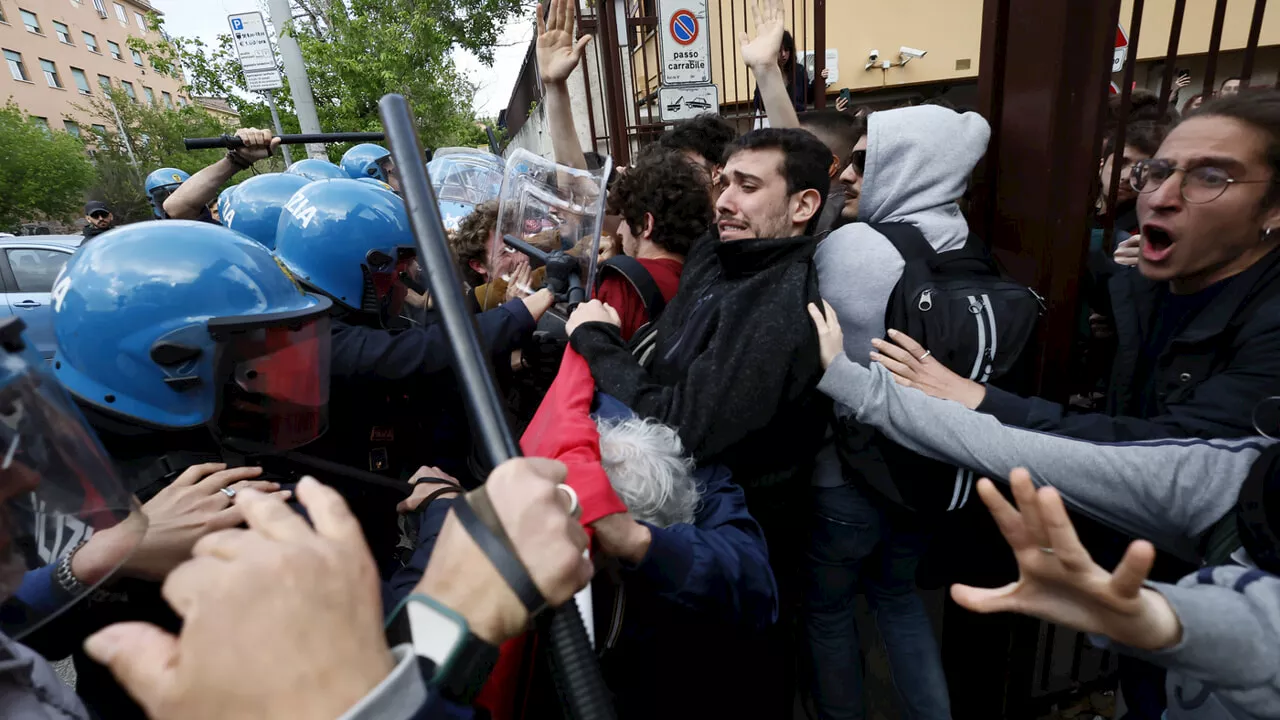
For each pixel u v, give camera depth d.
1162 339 1.11
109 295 0.87
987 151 1.49
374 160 4.21
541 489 0.47
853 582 1.47
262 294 0.98
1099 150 1.26
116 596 0.81
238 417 0.98
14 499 0.63
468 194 3.41
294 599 0.37
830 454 1.39
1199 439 0.89
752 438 1.12
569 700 0.49
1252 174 0.88
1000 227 1.48
